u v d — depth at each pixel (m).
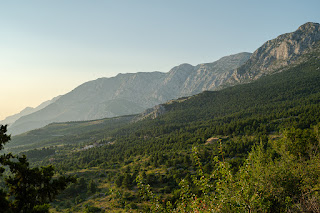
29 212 8.93
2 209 8.64
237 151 89.94
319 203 9.60
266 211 9.92
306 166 13.02
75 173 116.44
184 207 10.21
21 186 9.69
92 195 85.12
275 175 11.46
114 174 112.44
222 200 9.26
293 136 37.78
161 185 79.56
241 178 10.03
